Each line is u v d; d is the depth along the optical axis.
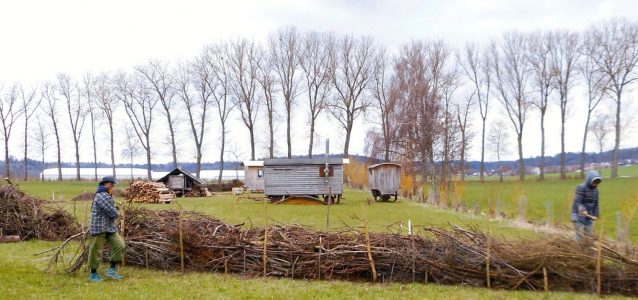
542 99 67.00
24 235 14.16
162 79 69.12
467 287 9.27
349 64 65.38
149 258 10.45
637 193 22.97
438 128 42.69
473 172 79.31
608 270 9.10
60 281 9.08
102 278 9.37
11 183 15.20
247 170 47.22
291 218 21.12
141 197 32.78
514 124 67.62
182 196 40.78
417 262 9.56
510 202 34.47
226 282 9.28
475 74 69.06
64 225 14.70
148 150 70.19
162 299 8.03
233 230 10.59
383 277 9.69
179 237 10.33
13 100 70.69
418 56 55.44
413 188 40.94
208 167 101.88
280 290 8.77
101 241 9.20
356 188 56.84
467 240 10.09
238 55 66.69
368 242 9.62
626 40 59.25
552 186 48.25
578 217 10.65
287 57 67.06
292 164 31.05
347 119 66.25
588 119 66.88
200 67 67.88
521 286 9.27
